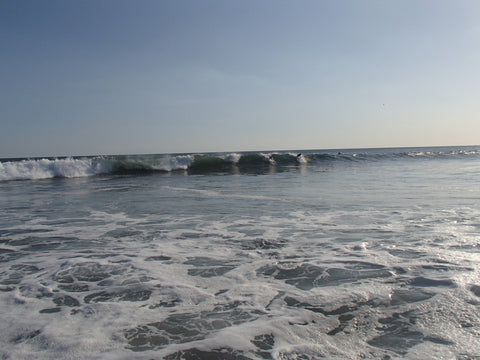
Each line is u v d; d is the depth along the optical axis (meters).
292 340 2.80
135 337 2.86
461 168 21.38
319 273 4.23
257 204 9.25
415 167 23.17
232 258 4.86
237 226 6.79
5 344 2.73
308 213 7.93
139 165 22.58
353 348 2.69
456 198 9.58
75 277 4.20
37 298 3.62
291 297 3.58
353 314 3.21
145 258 4.90
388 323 3.05
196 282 4.01
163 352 2.65
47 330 2.96
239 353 2.64
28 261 4.84
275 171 21.56
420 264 4.44
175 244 5.60
